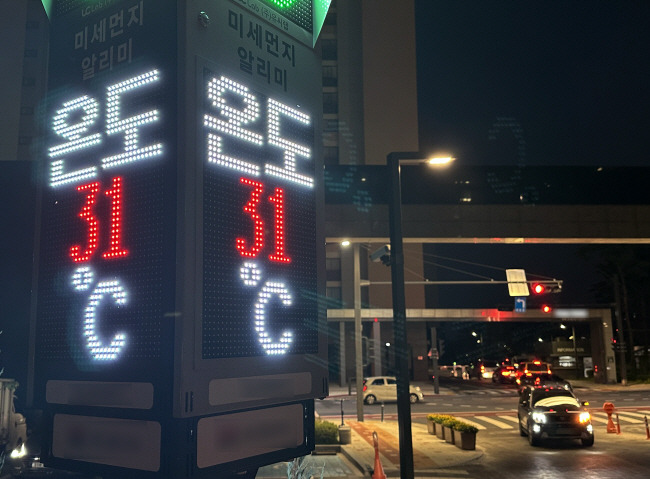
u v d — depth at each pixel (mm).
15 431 15156
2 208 19172
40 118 4660
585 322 68438
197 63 3896
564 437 19812
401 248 9977
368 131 68250
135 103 4031
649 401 37875
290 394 4234
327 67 69562
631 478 14812
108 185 4082
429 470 16031
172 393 3504
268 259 4238
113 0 4273
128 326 3807
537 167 60500
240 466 3848
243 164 4145
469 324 133125
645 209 47125
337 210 36094
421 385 62469
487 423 27641
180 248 3631
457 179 61688
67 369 4074
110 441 3803
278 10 4684
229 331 3848
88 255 4113
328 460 18125
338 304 64438
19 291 18359
